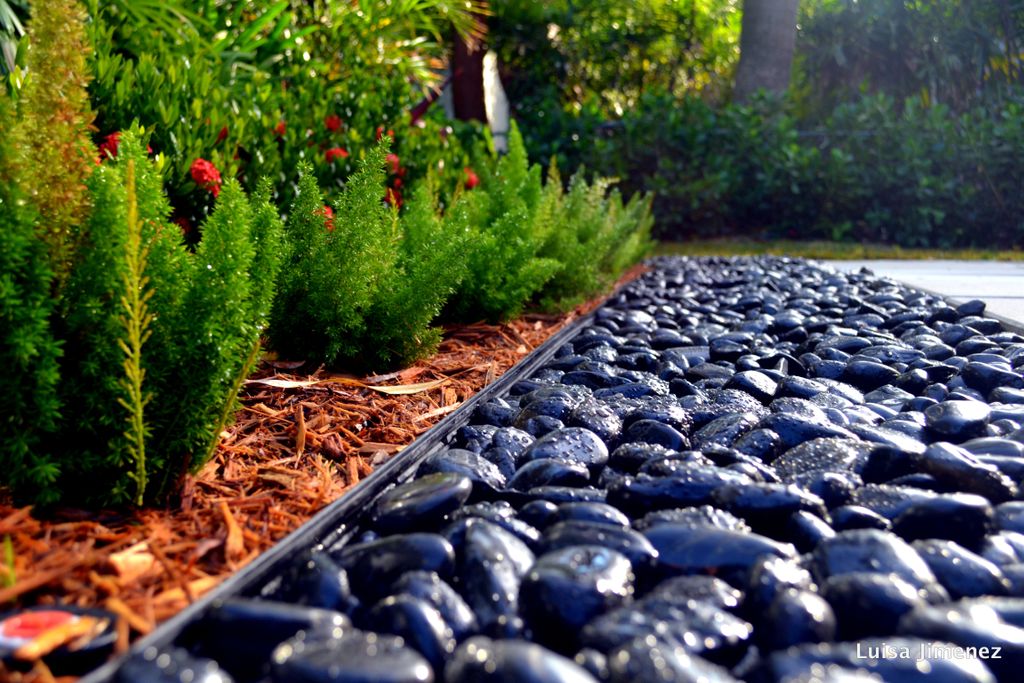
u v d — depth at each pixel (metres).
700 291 5.83
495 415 2.66
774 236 10.08
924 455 2.00
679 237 10.21
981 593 1.50
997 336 3.73
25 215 1.63
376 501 1.91
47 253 1.70
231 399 1.92
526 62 12.61
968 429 2.39
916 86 11.41
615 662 1.19
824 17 11.65
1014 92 9.85
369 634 1.27
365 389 2.83
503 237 3.88
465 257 3.04
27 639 1.26
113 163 2.19
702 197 9.71
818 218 9.89
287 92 5.21
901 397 2.90
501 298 3.88
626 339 4.03
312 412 2.54
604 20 12.68
